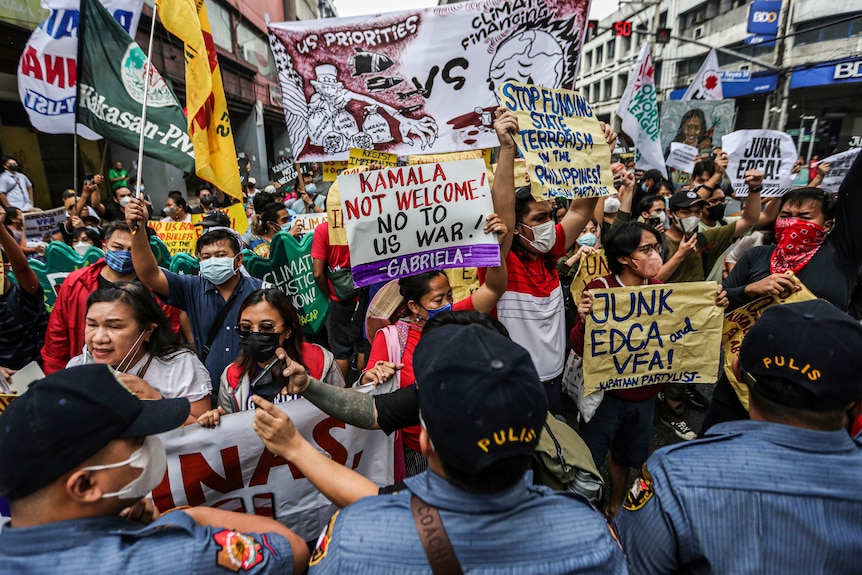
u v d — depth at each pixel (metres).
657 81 33.75
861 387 1.02
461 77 4.05
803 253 2.40
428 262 2.24
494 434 0.79
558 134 2.33
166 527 0.94
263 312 1.87
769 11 23.20
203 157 3.52
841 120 24.44
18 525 0.91
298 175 11.01
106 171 12.83
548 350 2.58
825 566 0.96
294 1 29.70
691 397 3.79
